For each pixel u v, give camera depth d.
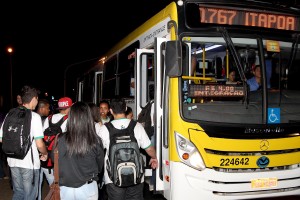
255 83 4.91
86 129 3.52
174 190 4.55
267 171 4.68
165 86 4.85
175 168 4.55
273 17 5.05
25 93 4.59
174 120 4.59
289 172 4.80
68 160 3.49
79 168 3.50
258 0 5.08
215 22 4.82
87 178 3.53
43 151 4.49
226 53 4.93
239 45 4.89
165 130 4.86
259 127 4.69
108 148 4.09
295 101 4.98
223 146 4.55
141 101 6.05
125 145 3.94
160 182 4.98
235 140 4.58
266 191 4.71
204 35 4.74
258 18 4.99
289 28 5.12
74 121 3.51
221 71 4.94
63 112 5.08
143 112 5.68
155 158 4.35
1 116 7.46
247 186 4.61
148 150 4.23
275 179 4.72
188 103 4.62
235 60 4.71
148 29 6.04
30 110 4.50
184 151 4.52
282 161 4.75
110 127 4.12
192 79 4.68
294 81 5.11
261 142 4.66
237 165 4.56
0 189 7.26
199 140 4.53
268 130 4.72
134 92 6.47
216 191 4.53
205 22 4.79
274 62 5.12
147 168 5.49
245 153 4.61
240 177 4.57
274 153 4.73
